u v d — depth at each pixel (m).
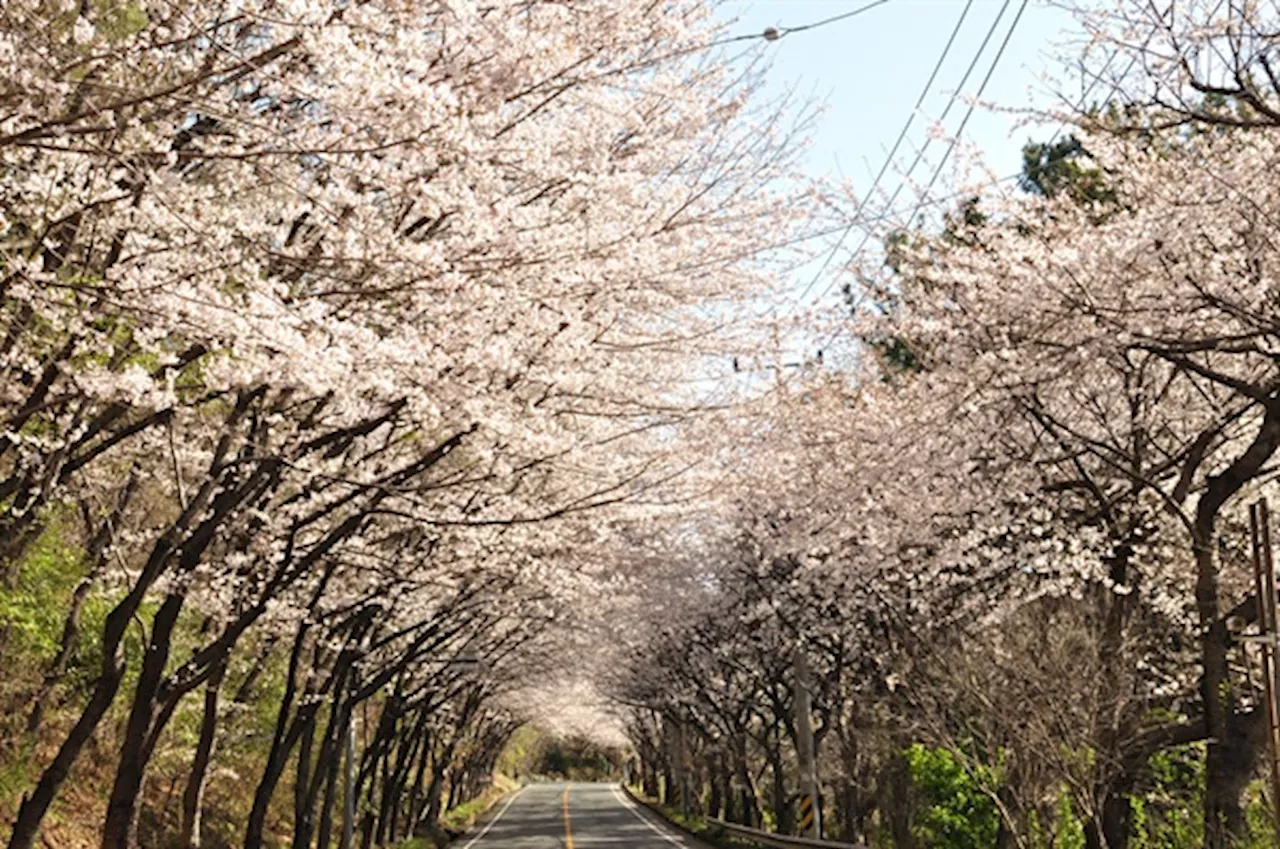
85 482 11.11
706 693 29.86
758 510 17.92
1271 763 9.30
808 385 13.56
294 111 7.18
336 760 20.20
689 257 9.57
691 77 9.70
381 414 9.01
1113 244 10.50
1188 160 11.18
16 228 7.82
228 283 7.79
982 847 15.30
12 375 7.96
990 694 12.34
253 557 12.41
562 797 65.56
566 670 36.22
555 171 7.90
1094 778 11.48
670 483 12.45
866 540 14.98
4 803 14.84
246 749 23.03
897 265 13.77
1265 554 9.19
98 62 6.10
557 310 8.24
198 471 10.92
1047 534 13.52
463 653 25.86
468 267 7.46
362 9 5.81
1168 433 13.73
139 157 6.21
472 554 14.25
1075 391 12.78
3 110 5.79
